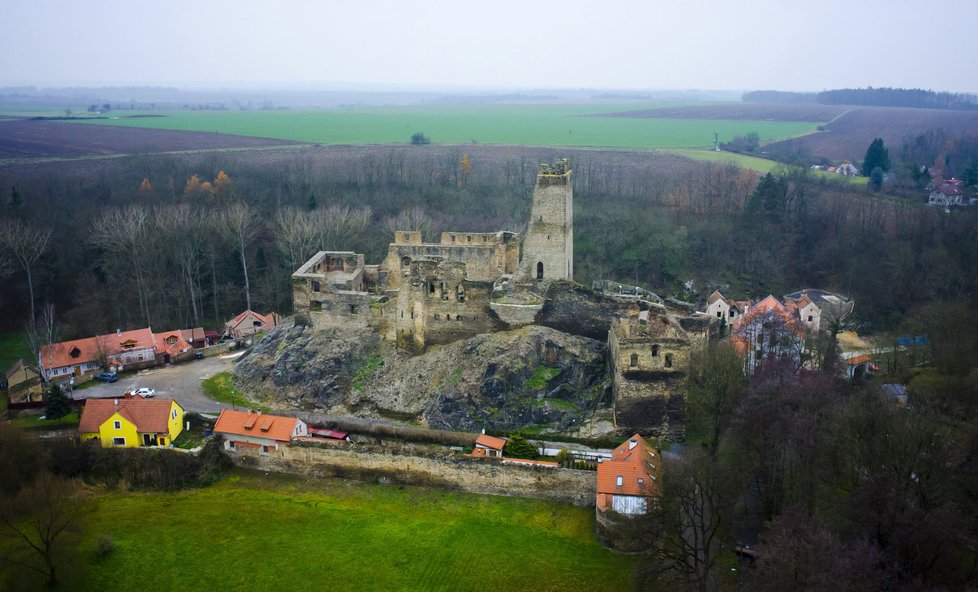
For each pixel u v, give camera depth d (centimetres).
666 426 8831
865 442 6825
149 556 7238
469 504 8112
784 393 7675
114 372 11062
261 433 8856
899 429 6694
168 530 7650
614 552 7250
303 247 14462
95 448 8700
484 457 8294
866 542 5775
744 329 11006
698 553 6812
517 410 9319
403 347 10494
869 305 14225
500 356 9638
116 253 13975
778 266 16112
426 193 19425
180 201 17775
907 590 5469
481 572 6994
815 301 13850
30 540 7256
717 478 6988
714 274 15862
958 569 5953
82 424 8881
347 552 7325
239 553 7306
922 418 6950
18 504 7081
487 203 18825
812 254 16450
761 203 17700
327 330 10756
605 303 9812
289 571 7050
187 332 12775
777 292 15475
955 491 6619
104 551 7231
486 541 7438
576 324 9962
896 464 6494
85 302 13462
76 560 7094
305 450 8731
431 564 7138
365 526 7750
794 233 16912
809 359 10194
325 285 10744
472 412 9400
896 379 9925
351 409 9994
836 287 15275
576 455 8506
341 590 6806
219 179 18725
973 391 8662
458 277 10138
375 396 10019
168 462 8575
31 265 13838
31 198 16512
